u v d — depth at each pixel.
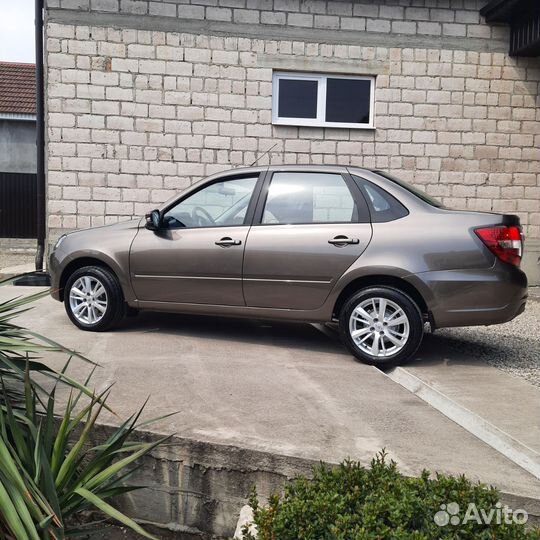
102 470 2.82
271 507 2.42
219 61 9.37
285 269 5.36
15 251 16.36
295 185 5.57
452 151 9.83
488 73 9.80
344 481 2.49
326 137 9.64
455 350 5.88
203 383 4.44
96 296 6.13
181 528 3.31
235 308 5.61
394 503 2.25
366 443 3.37
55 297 6.36
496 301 4.91
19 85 20.23
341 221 5.34
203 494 3.28
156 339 5.89
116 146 9.30
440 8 9.67
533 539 2.17
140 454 2.83
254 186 5.69
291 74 9.63
